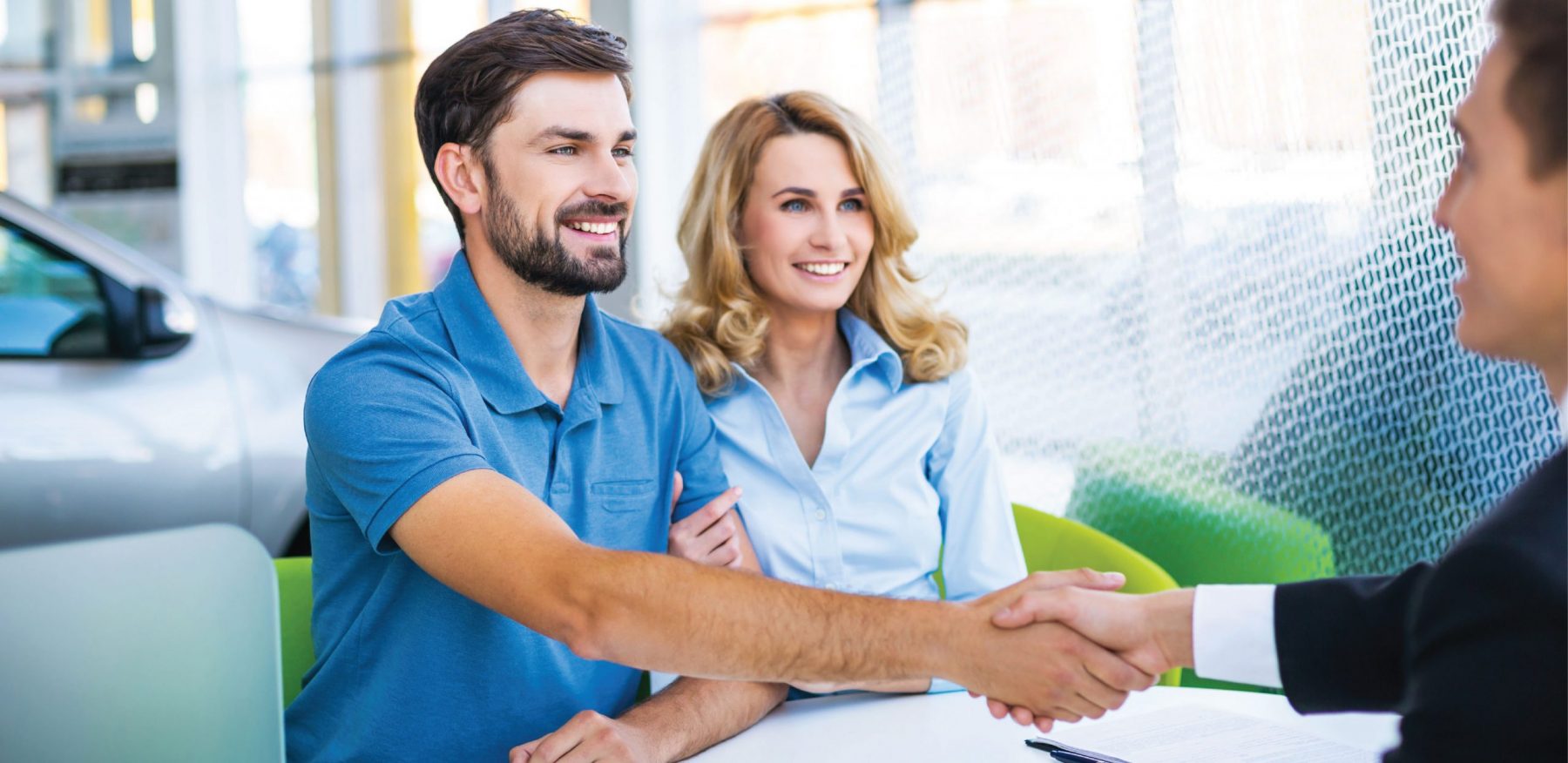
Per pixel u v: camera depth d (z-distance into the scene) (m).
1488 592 0.61
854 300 1.65
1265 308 2.34
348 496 1.16
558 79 1.25
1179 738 1.08
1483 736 0.61
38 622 1.01
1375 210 2.19
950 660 1.09
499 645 1.24
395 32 4.76
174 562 1.07
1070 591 1.08
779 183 1.55
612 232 1.29
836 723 1.20
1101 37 2.64
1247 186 2.37
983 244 2.83
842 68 3.39
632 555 1.05
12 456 2.51
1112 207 2.61
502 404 1.25
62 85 5.47
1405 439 2.17
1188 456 2.31
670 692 1.22
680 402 1.44
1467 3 2.06
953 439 1.64
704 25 3.72
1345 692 0.87
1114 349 2.58
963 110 2.93
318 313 5.12
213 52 5.24
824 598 1.08
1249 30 2.35
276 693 1.08
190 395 2.69
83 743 1.01
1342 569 2.23
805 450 1.60
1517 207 0.60
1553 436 2.02
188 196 5.33
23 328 2.62
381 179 4.90
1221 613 0.99
